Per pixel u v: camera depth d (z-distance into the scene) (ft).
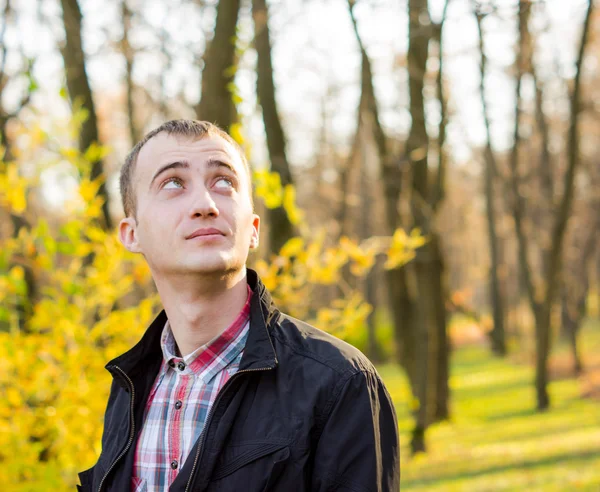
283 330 5.03
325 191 71.51
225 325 5.13
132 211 5.50
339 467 4.47
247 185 5.37
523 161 72.28
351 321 13.28
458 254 144.97
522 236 51.47
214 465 4.58
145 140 5.47
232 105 17.01
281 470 4.45
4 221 18.56
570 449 30.71
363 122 42.11
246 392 4.78
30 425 11.88
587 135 77.30
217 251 4.95
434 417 44.50
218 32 16.81
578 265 88.22
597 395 50.49
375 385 4.81
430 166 35.06
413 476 28.86
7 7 21.66
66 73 20.76
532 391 56.90
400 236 13.91
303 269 13.65
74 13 21.49
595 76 62.18
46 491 11.17
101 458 5.55
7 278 11.97
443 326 44.09
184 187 5.14
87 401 11.68
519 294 106.42
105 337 12.50
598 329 108.58
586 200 83.41
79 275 15.12
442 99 31.24
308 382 4.68
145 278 12.73
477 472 27.86
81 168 12.92
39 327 12.25
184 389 5.15
